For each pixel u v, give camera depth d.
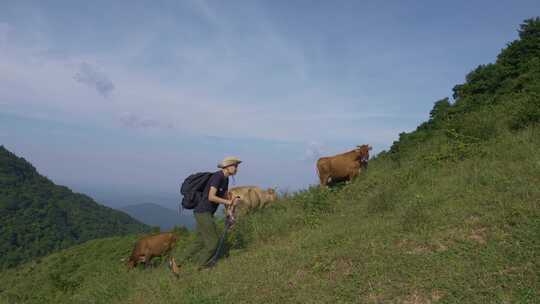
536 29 14.57
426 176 8.86
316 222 8.34
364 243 6.05
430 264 4.93
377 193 8.54
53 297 11.82
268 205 10.59
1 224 109.81
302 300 4.91
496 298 4.06
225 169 7.08
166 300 6.14
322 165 11.25
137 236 22.27
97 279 10.78
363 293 4.75
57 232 119.00
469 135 10.68
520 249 4.74
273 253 6.83
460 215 6.08
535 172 6.81
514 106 11.20
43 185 150.50
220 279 6.23
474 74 15.27
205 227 6.98
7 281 25.06
